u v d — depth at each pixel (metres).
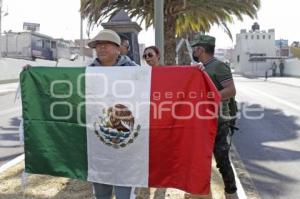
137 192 5.17
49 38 56.56
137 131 3.88
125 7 12.81
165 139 3.84
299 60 52.34
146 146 3.88
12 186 5.60
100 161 3.99
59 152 4.08
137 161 3.91
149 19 14.12
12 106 17.77
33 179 5.88
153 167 3.88
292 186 6.12
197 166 3.74
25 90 4.11
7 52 51.34
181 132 3.81
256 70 64.81
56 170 4.09
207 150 3.75
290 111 15.66
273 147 8.98
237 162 7.62
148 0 12.41
